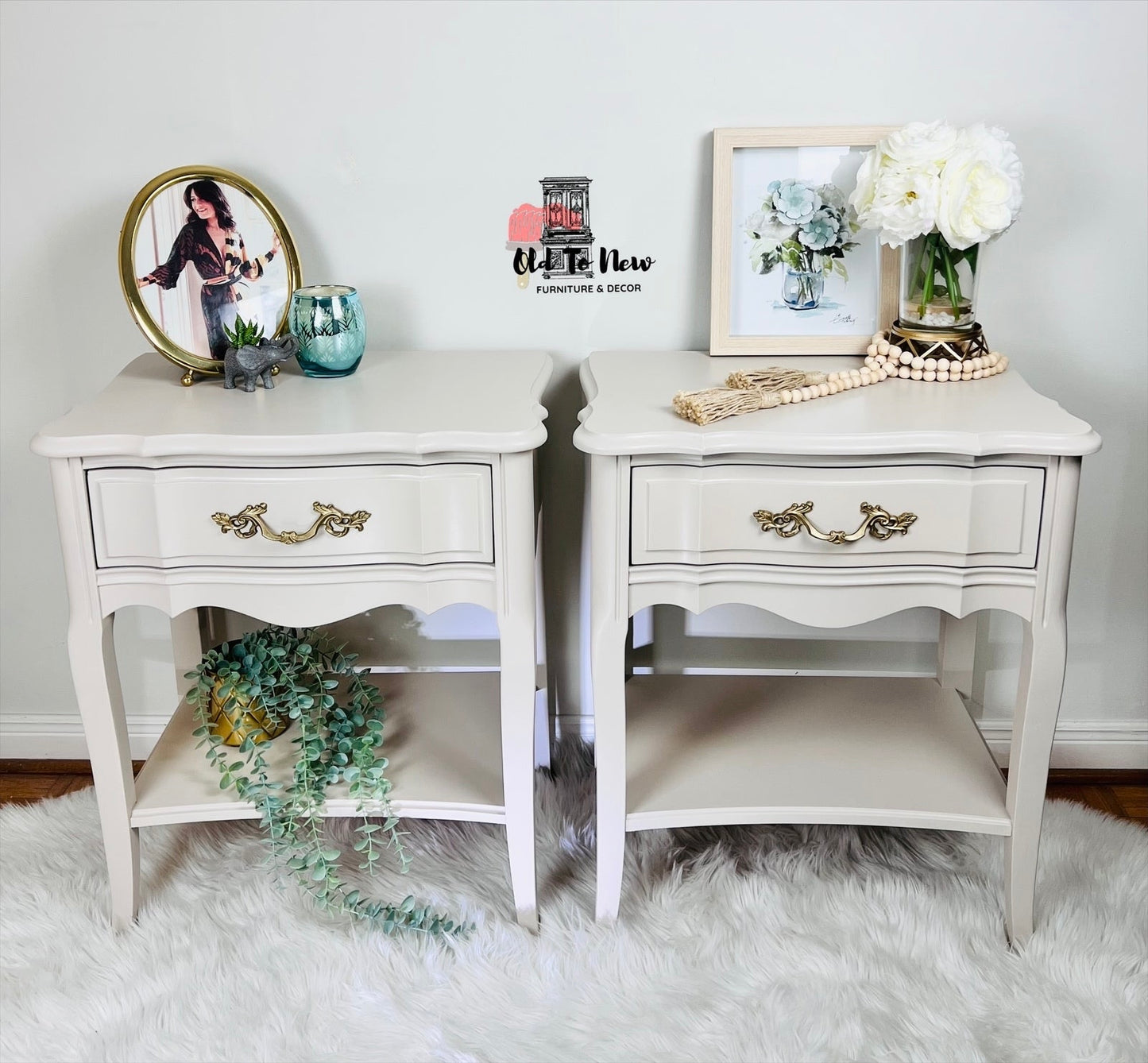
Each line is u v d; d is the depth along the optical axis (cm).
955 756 178
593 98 179
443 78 179
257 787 168
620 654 157
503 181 183
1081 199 182
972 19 174
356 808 168
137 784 172
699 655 211
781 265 180
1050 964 162
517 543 152
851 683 200
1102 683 210
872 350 170
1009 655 208
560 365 193
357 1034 152
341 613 156
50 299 192
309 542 151
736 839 190
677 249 186
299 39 177
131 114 181
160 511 150
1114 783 211
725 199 177
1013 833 164
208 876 182
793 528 150
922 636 207
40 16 177
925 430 144
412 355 186
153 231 172
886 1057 146
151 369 179
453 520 151
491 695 197
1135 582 203
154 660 213
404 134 181
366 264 188
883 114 179
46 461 201
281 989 159
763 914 172
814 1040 149
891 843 187
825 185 177
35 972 163
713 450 144
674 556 153
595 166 182
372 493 150
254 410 156
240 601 155
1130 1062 145
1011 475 147
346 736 174
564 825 193
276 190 184
